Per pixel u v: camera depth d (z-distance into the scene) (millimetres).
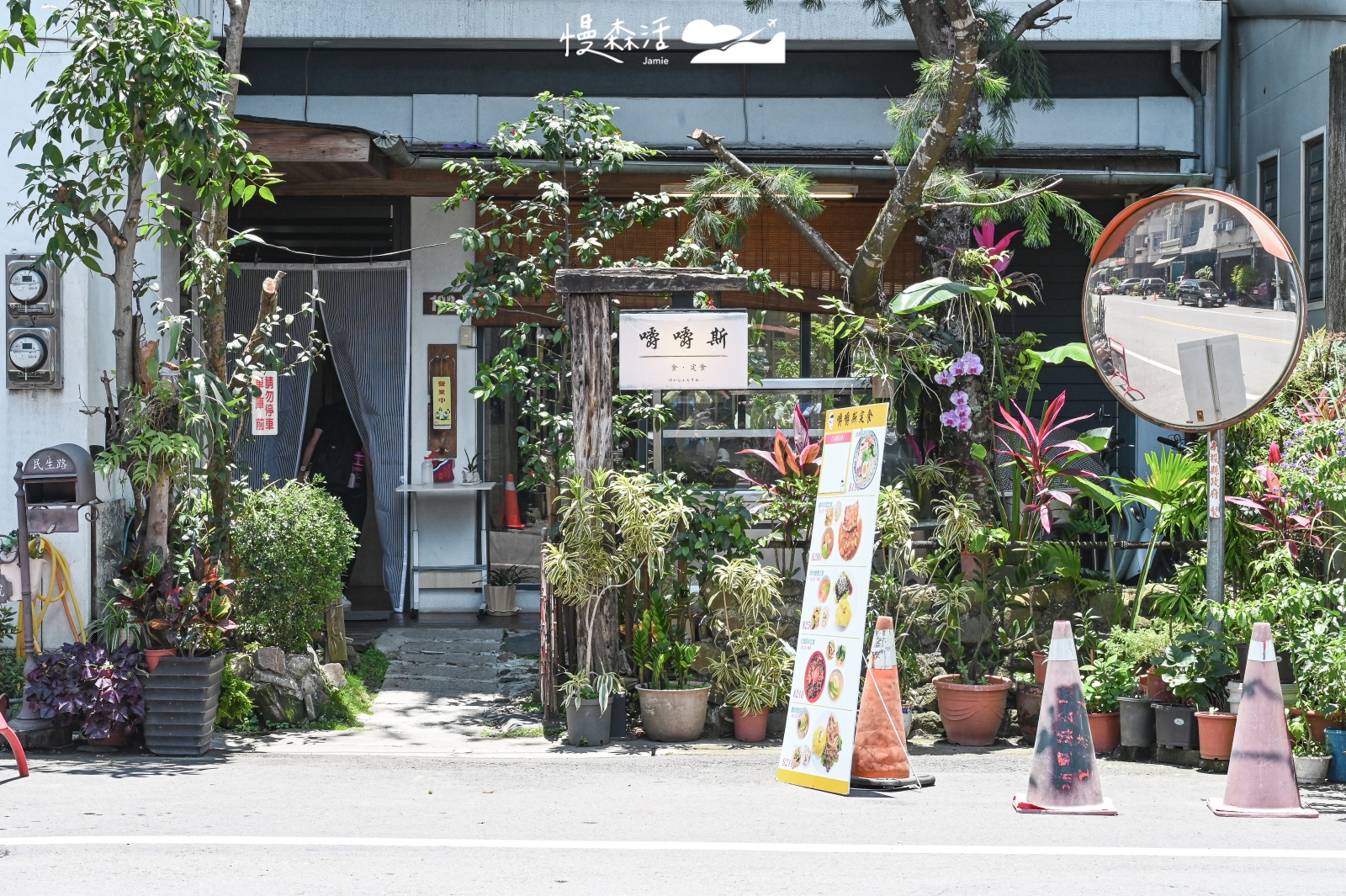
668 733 7172
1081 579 7762
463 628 10148
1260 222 6652
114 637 7074
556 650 7547
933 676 7535
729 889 4391
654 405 8266
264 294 7969
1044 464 7785
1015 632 7629
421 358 10953
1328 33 9516
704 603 7574
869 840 5078
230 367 10797
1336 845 5043
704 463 8422
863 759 6102
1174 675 6703
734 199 8797
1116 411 11297
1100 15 10922
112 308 8031
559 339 8125
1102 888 4422
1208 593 6906
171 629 6953
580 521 7203
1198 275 6910
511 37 10898
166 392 7191
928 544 7965
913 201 7973
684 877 4543
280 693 7566
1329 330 8336
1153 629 7309
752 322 10352
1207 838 5137
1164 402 7020
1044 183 8641
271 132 9047
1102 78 11188
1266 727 5637
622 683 7465
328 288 10930
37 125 6812
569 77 11109
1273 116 10430
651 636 7395
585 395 7434
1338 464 6707
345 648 8781
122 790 5938
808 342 10789
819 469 7621
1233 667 6660
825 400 8367
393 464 10898
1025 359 8844
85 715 6867
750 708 7102
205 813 5492
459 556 10914
